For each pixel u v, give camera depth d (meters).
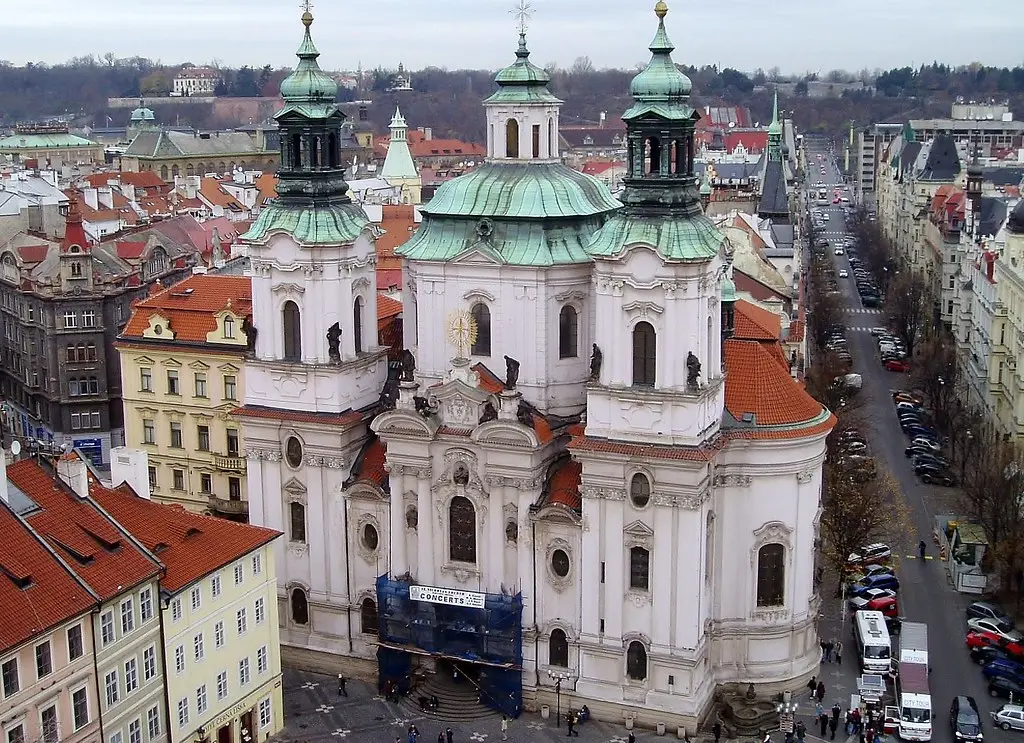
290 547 113.62
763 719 102.75
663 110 94.44
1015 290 156.88
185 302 141.38
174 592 89.31
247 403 112.88
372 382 113.56
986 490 132.88
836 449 149.25
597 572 100.94
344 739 101.31
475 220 105.50
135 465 100.81
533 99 106.00
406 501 106.94
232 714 97.38
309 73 107.75
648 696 101.44
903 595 127.50
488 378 104.62
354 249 109.75
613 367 97.50
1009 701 106.56
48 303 167.62
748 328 131.00
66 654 81.38
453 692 107.25
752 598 105.38
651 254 94.31
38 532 86.56
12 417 185.50
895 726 101.25
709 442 98.62
